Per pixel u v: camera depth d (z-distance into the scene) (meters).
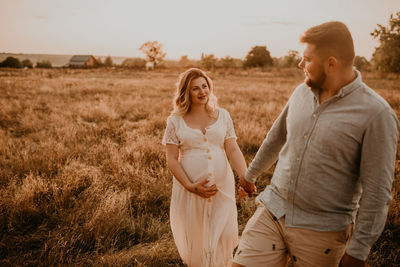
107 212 2.81
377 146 1.21
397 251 2.46
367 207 1.23
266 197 1.66
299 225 1.46
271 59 77.75
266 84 21.94
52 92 13.00
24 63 72.62
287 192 1.50
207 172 1.98
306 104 1.43
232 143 2.17
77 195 3.40
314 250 1.45
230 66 65.38
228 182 2.10
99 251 2.51
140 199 3.28
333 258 1.44
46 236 2.64
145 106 9.36
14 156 4.44
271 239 1.59
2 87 14.38
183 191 2.05
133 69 62.69
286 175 1.51
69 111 8.20
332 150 1.32
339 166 1.33
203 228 2.01
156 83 19.58
